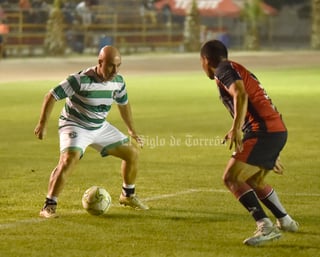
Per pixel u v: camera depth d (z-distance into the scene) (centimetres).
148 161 3428
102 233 2177
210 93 6644
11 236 2139
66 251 1988
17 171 3206
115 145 2466
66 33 11938
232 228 2239
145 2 13562
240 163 2067
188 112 5269
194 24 12838
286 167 3269
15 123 4762
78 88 2381
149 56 11725
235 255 1958
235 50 13212
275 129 2075
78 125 2420
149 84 7562
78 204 2561
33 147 3853
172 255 1955
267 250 2005
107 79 2395
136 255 1952
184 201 2617
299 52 12875
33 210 2472
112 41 12300
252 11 13225
